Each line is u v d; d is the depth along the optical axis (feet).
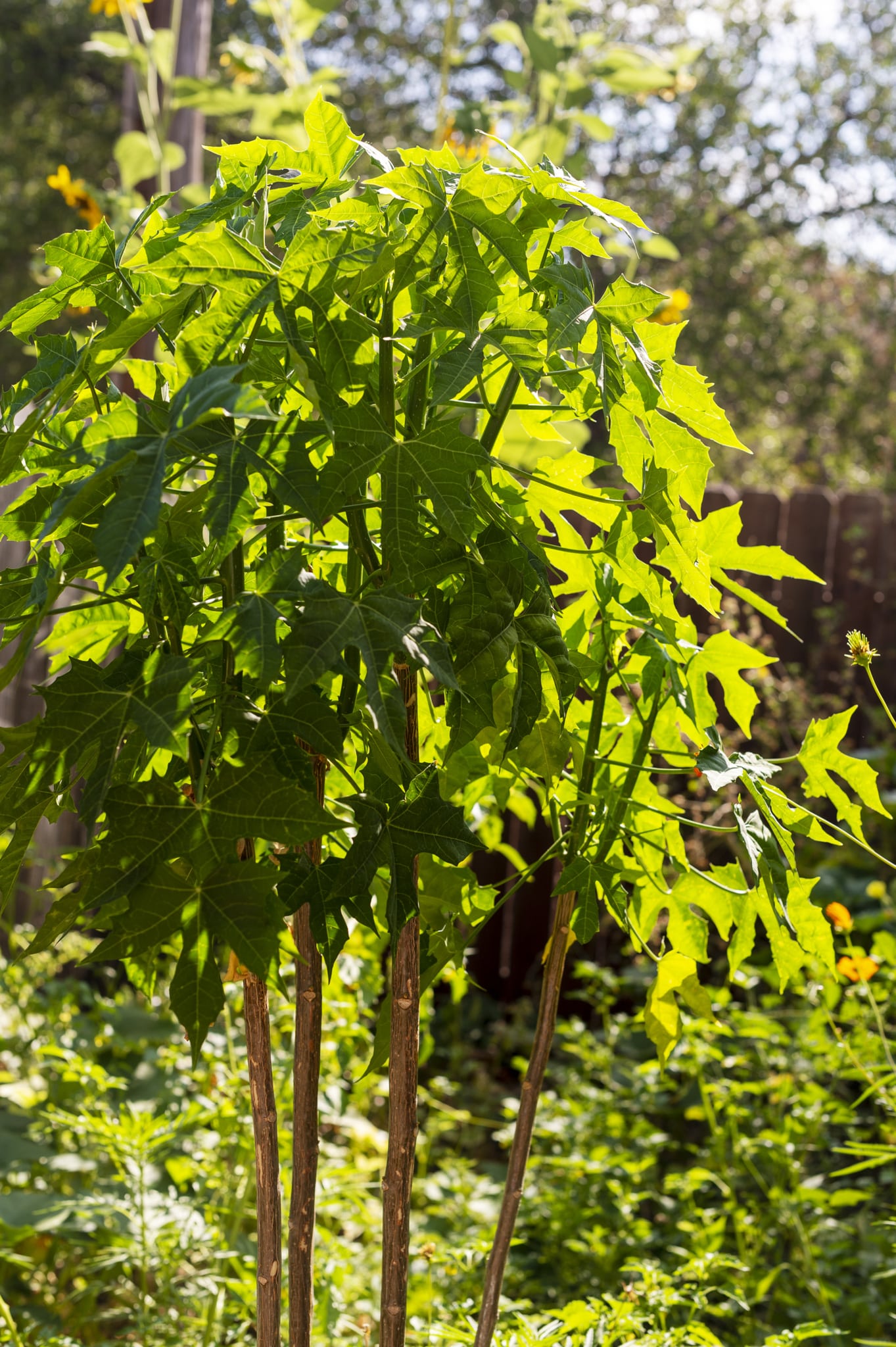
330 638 2.68
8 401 3.20
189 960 2.66
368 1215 6.02
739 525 3.71
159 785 2.72
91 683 2.84
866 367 34.12
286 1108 6.07
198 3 12.49
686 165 33.45
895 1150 4.98
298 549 2.97
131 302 3.15
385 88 33.40
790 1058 7.43
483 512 3.28
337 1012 5.99
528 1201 6.53
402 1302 3.38
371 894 3.22
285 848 3.10
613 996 9.11
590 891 3.61
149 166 10.98
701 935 4.03
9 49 32.63
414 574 2.97
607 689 4.05
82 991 7.44
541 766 3.53
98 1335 6.00
